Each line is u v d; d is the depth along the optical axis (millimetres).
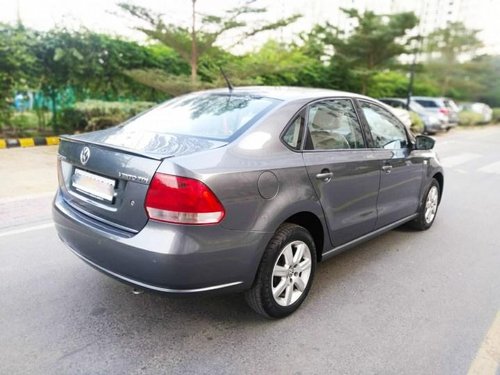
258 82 15133
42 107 10680
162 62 13016
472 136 18375
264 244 2641
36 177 6664
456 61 27562
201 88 12023
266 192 2623
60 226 2969
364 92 23297
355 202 3453
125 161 2482
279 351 2598
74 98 11227
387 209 3982
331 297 3305
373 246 4461
